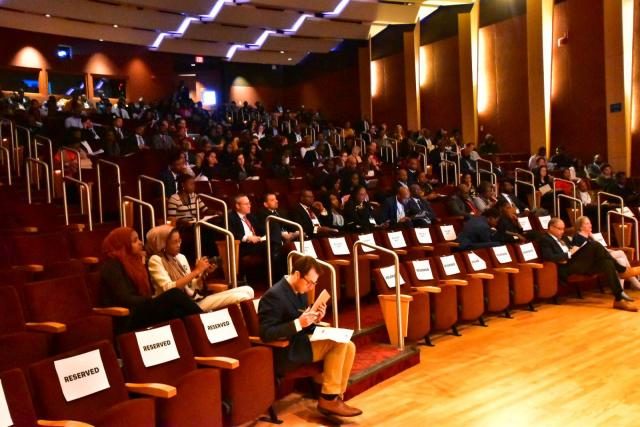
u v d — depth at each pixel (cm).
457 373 478
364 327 531
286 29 1719
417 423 384
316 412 408
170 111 1559
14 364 317
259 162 1027
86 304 400
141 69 1791
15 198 675
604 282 783
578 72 1272
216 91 2084
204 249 626
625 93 1173
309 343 394
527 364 495
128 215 660
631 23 1165
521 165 1289
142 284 411
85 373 286
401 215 796
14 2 1382
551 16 1324
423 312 538
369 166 1054
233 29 1741
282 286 403
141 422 281
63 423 254
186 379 311
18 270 420
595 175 1145
